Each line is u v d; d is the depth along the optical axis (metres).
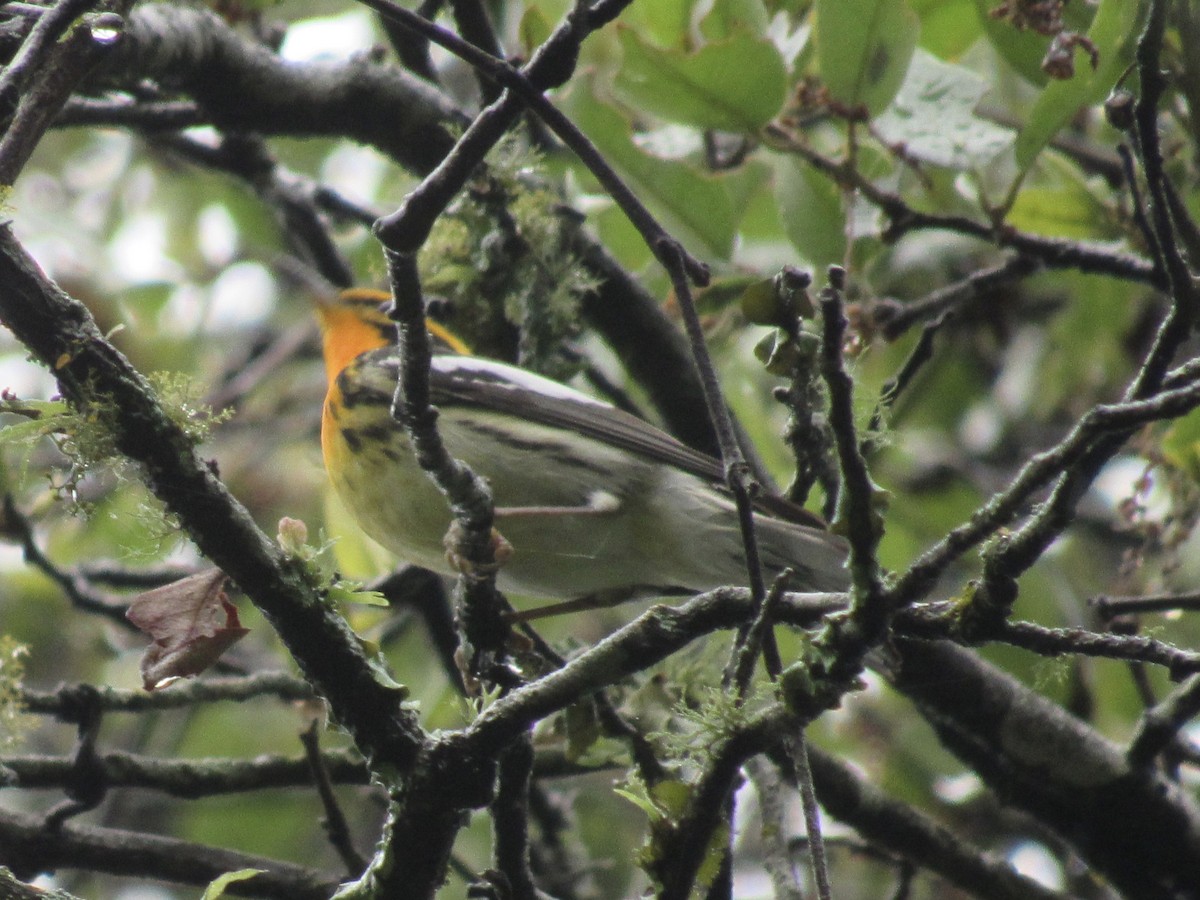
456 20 10.45
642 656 6.70
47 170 17.44
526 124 11.48
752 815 13.79
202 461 6.59
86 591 12.12
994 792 11.01
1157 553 13.76
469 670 7.86
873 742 14.40
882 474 15.09
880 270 14.99
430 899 6.78
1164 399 5.55
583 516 9.80
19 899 6.70
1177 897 10.65
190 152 13.62
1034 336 16.14
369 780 10.38
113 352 6.47
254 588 6.64
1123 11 9.57
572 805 14.39
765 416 13.72
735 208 11.59
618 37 10.23
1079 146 13.21
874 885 14.55
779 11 11.42
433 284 11.09
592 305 11.70
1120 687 12.97
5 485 11.80
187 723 15.40
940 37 12.23
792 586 9.56
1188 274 6.03
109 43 7.03
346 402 10.11
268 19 13.94
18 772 9.96
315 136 11.91
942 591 14.05
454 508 7.12
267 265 16.92
